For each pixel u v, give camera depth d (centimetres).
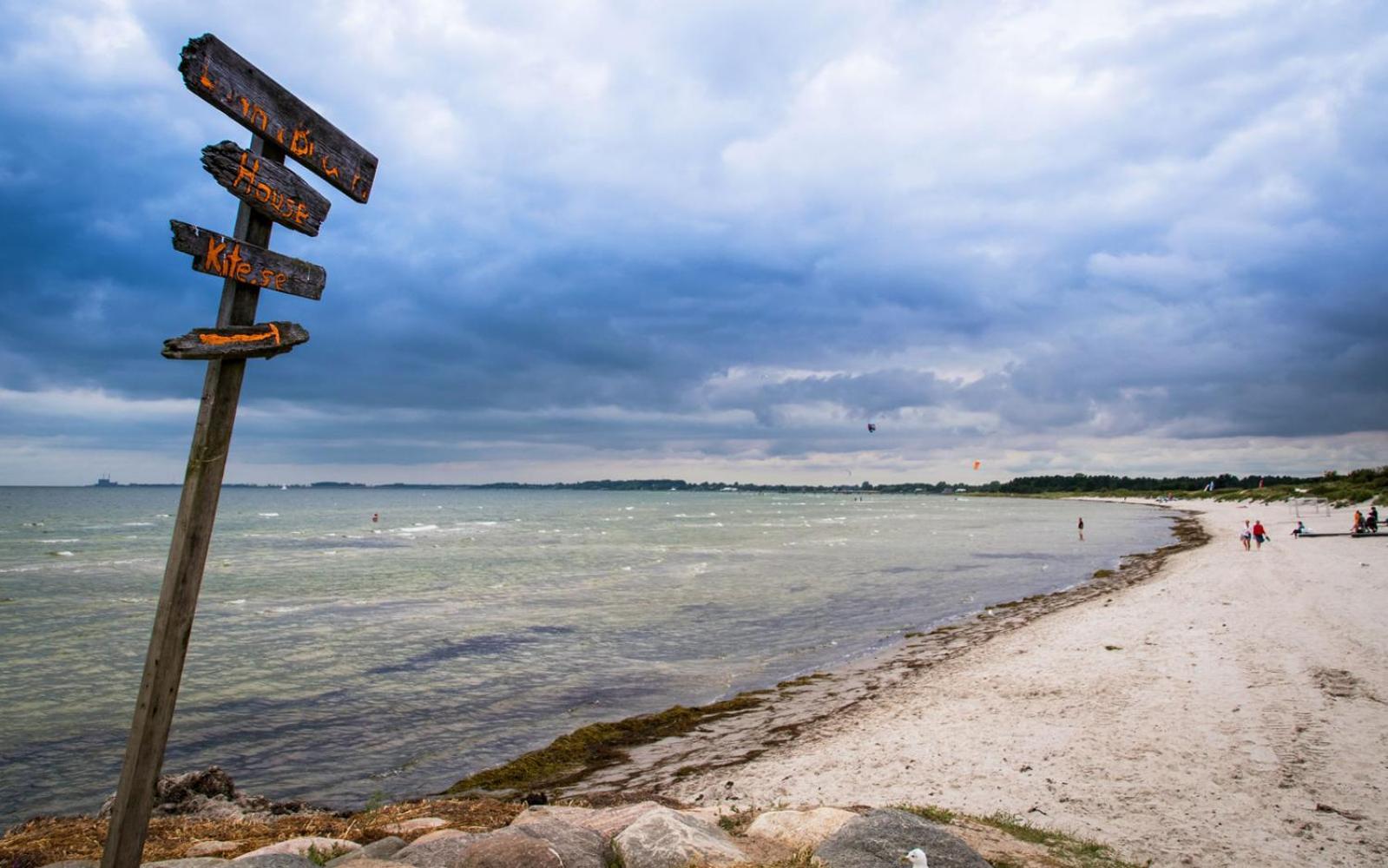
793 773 1163
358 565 4616
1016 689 1529
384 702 1719
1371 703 1216
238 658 2128
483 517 12138
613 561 4922
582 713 1653
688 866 517
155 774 357
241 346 367
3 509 12394
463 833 582
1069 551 5462
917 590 3450
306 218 415
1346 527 5366
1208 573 3153
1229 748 1073
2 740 1451
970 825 751
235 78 349
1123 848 773
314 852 568
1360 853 748
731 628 2569
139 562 4497
